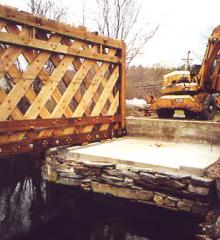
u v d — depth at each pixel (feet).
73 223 18.65
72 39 20.94
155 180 16.92
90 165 19.17
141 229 17.60
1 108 16.47
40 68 18.60
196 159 18.47
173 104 36.14
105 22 40.83
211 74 36.17
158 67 76.64
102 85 24.13
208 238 14.46
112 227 18.01
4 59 16.57
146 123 26.50
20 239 17.04
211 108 37.29
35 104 18.44
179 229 16.65
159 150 21.25
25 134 18.17
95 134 23.75
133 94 65.67
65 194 20.62
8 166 25.34
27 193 22.41
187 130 24.71
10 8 16.51
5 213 19.66
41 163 23.00
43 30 18.62
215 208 15.76
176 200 16.43
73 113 21.38
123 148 21.91
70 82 21.07
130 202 18.08
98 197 19.16
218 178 15.74
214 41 33.81
